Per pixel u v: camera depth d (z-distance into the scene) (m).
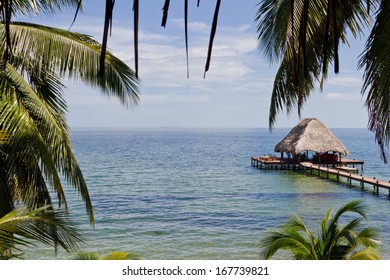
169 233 17.89
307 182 35.12
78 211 23.08
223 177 40.06
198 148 103.00
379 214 22.08
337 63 1.22
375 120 3.97
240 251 15.01
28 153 6.84
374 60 3.94
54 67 7.85
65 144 7.21
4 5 1.14
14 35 7.44
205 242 16.33
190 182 36.78
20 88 7.09
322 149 38.91
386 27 3.85
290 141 40.94
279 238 7.74
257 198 27.67
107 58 8.02
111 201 26.64
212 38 1.07
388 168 52.72
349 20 4.76
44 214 5.35
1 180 7.18
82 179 7.46
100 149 94.94
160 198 27.89
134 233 17.89
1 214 7.08
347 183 34.12
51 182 6.94
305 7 1.25
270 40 5.76
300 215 21.94
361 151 96.25
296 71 1.33
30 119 6.85
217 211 23.02
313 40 5.42
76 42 7.94
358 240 7.60
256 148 105.25
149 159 65.38
